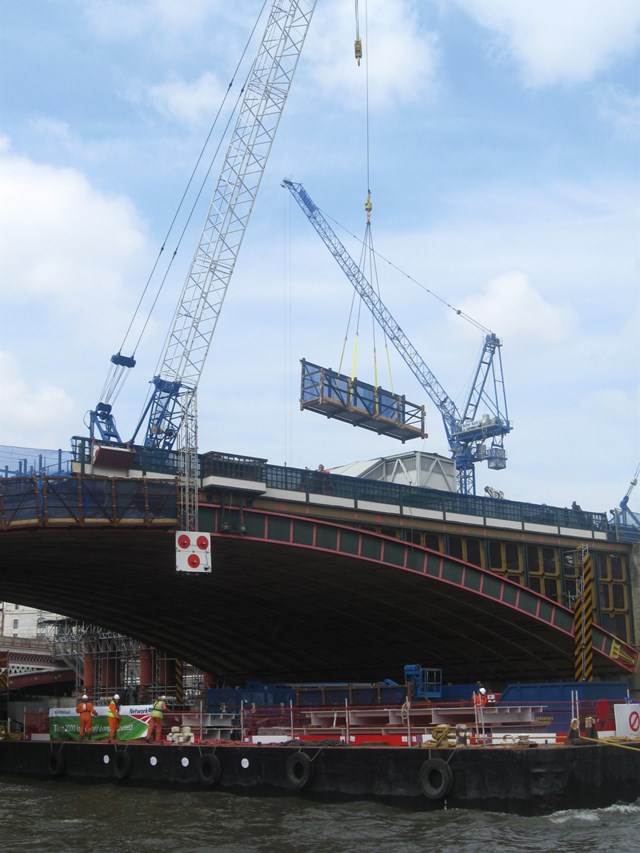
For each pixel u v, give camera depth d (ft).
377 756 118.62
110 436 284.82
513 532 222.07
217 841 98.27
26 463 179.22
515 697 134.41
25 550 186.39
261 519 180.24
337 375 344.49
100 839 100.53
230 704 165.17
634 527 253.65
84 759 152.15
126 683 380.99
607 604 234.58
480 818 106.01
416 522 206.39
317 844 95.91
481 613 214.69
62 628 390.01
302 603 234.58
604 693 132.05
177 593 238.68
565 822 103.96
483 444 471.62
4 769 166.40
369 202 455.22
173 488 172.04
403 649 259.80
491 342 479.82
